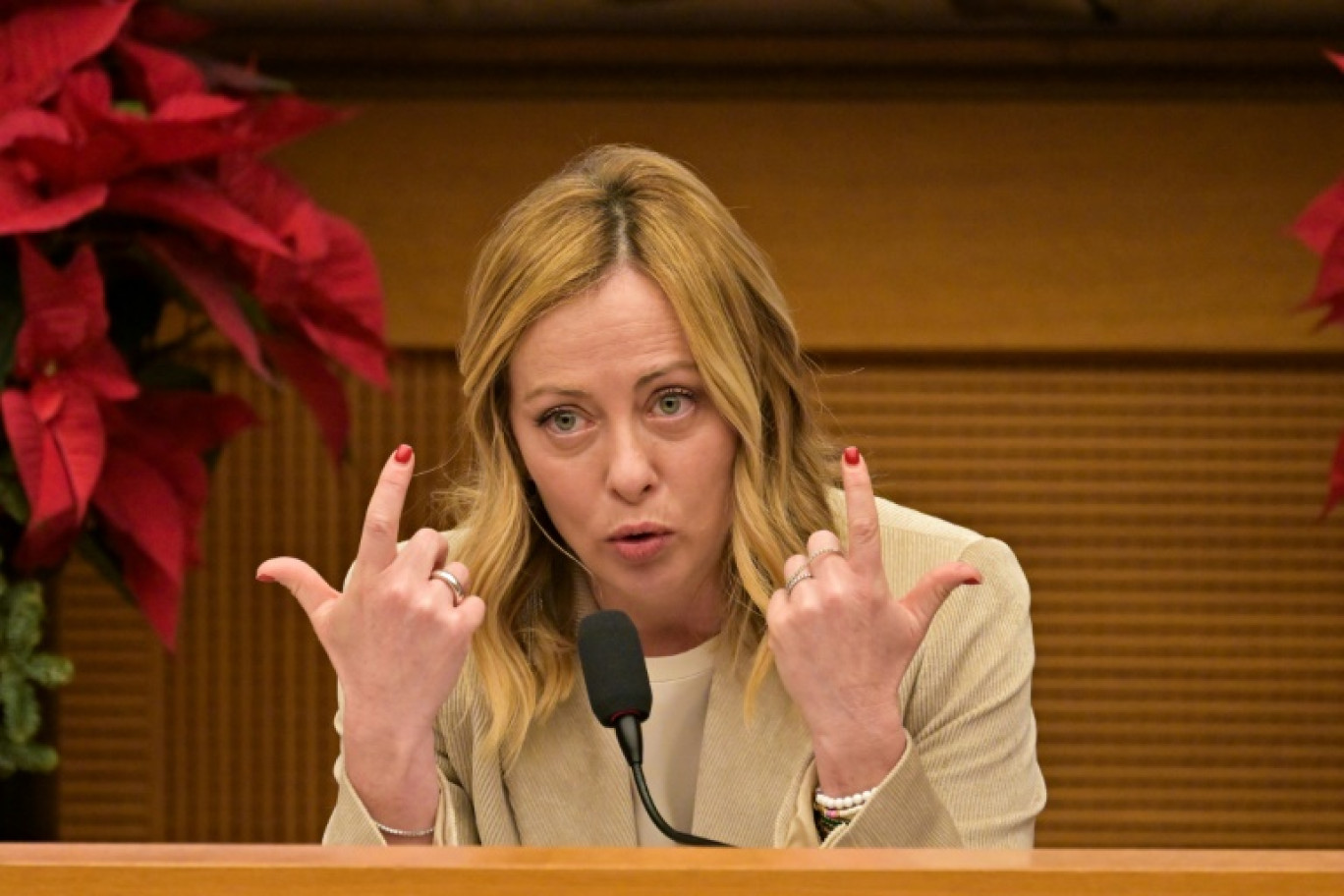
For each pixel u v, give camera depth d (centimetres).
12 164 800
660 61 1171
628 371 588
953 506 1217
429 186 1201
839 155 1192
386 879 395
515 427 619
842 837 542
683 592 635
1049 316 1190
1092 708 1220
